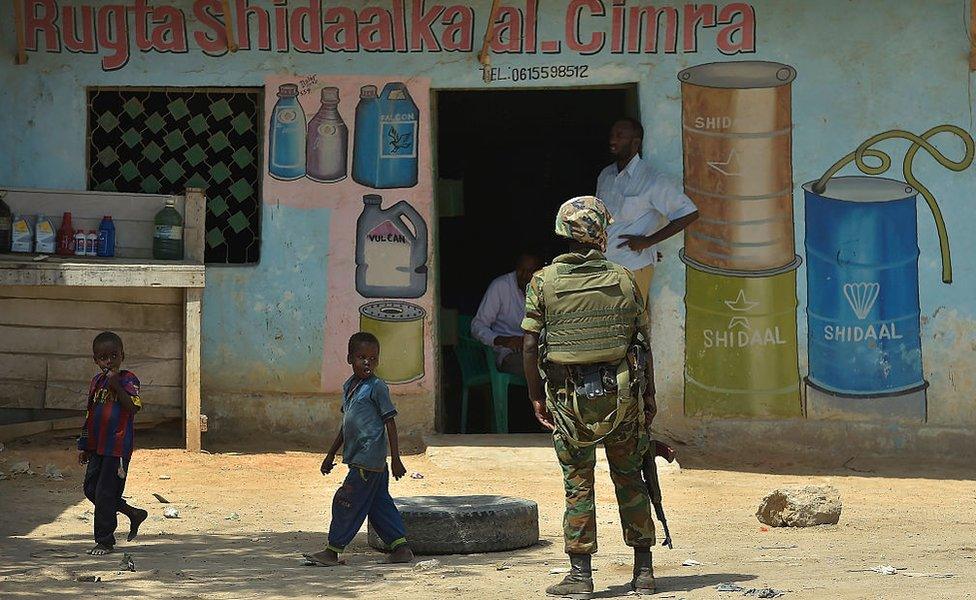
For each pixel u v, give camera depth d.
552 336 5.75
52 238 10.50
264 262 11.41
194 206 10.65
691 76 11.42
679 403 11.41
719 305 11.41
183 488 9.36
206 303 11.37
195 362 10.49
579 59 11.41
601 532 8.16
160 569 6.55
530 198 15.26
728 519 8.68
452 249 15.19
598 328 5.68
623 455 5.87
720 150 11.41
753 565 6.71
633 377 5.71
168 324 10.64
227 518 8.35
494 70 11.43
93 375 10.53
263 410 11.35
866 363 11.44
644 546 5.89
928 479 10.63
